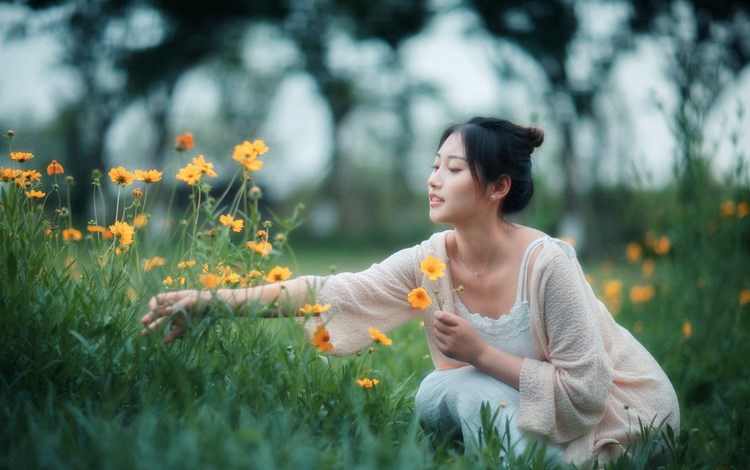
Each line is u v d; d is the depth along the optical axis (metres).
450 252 2.36
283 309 2.23
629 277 8.05
